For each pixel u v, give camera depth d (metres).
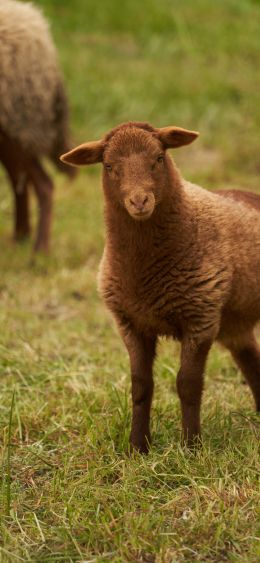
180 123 21.09
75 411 9.34
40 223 15.27
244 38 25.27
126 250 7.93
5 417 9.16
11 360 10.70
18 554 6.82
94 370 10.45
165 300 7.95
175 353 11.05
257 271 8.41
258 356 9.22
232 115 21.09
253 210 8.69
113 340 11.73
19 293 13.46
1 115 14.34
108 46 24.92
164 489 7.57
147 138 7.76
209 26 26.11
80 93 21.64
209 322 7.97
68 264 14.91
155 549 6.69
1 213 17.81
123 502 7.32
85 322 12.45
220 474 7.71
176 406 9.22
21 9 14.76
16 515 7.30
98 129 20.70
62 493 7.49
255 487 7.45
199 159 19.92
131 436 8.38
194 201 8.20
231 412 8.92
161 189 7.73
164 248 7.84
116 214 7.89
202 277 7.88
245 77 22.69
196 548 6.76
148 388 8.35
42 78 14.55
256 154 19.48
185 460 7.82
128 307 8.12
